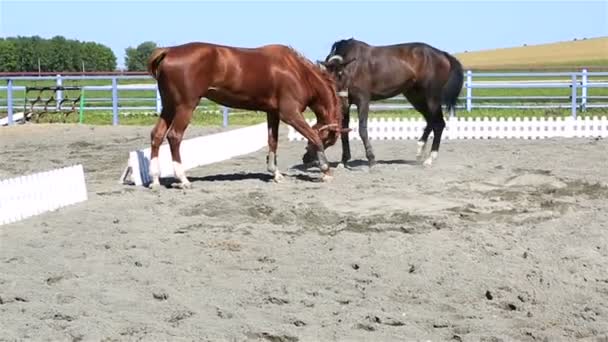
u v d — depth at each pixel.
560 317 6.35
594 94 35.12
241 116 27.12
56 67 69.00
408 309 6.55
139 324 6.11
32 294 6.81
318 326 6.12
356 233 8.90
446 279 7.28
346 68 13.01
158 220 9.53
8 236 8.85
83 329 5.96
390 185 11.62
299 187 11.58
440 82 13.56
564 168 13.35
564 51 80.75
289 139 19.56
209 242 8.52
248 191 11.22
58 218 9.68
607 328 6.06
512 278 7.30
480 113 26.59
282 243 8.50
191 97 11.25
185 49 11.26
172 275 7.41
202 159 14.95
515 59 76.69
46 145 18.70
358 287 7.09
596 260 7.77
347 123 13.52
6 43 67.88
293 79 11.72
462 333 6.02
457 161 14.57
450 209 9.92
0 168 14.72
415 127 19.55
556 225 9.05
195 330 6.00
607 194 10.87
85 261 7.86
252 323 6.14
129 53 64.56
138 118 26.27
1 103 30.59
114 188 11.82
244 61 11.47
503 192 11.01
